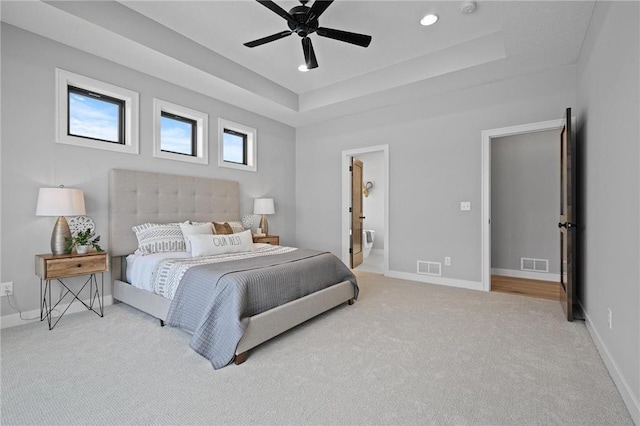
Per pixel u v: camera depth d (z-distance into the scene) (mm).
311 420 1449
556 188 4305
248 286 2166
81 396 1620
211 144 4238
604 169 2094
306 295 2686
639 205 1484
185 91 3908
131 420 1442
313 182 5508
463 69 3391
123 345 2234
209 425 1416
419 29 3100
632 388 1498
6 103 2580
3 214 2572
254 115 4902
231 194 4441
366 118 4832
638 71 1501
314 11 2348
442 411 1509
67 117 2938
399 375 1839
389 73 3912
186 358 2045
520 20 2508
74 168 2973
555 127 3371
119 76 3275
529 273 4488
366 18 2922
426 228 4270
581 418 1451
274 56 3680
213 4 2760
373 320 2764
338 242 5227
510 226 4621
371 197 7695
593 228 2389
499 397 1616
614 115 1882
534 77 3494
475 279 3896
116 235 3186
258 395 1642
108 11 2664
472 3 2678
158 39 3025
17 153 2639
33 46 2711
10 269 2605
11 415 1468
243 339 2008
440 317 2836
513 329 2543
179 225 3467
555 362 1985
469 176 3930
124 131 3402
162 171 3682
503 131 3686
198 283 2287
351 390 1687
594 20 2350
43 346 2211
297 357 2070
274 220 5309
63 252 2723
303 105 4797
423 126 4285
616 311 1786
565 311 2904
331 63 3836
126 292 3020
